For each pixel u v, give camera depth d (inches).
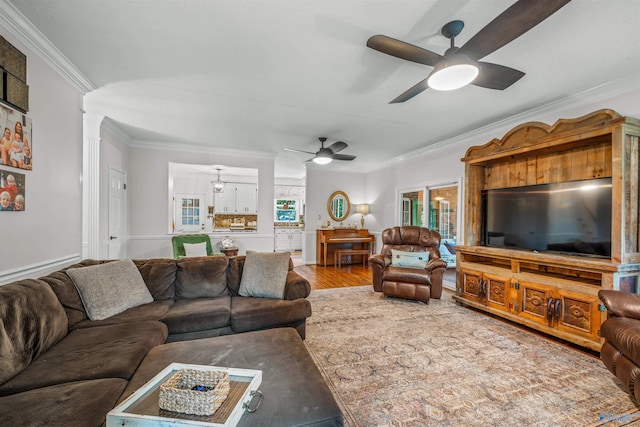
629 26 72.4
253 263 113.6
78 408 41.4
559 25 72.2
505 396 72.2
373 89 111.3
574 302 98.0
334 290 177.5
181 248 184.2
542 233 119.6
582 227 105.7
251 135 176.9
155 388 46.5
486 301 130.6
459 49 68.2
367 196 296.4
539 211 121.0
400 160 241.1
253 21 73.1
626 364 68.7
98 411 41.8
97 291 83.2
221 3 67.0
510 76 78.2
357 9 68.2
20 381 49.5
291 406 43.7
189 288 105.5
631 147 91.4
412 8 67.6
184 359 57.4
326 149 179.6
